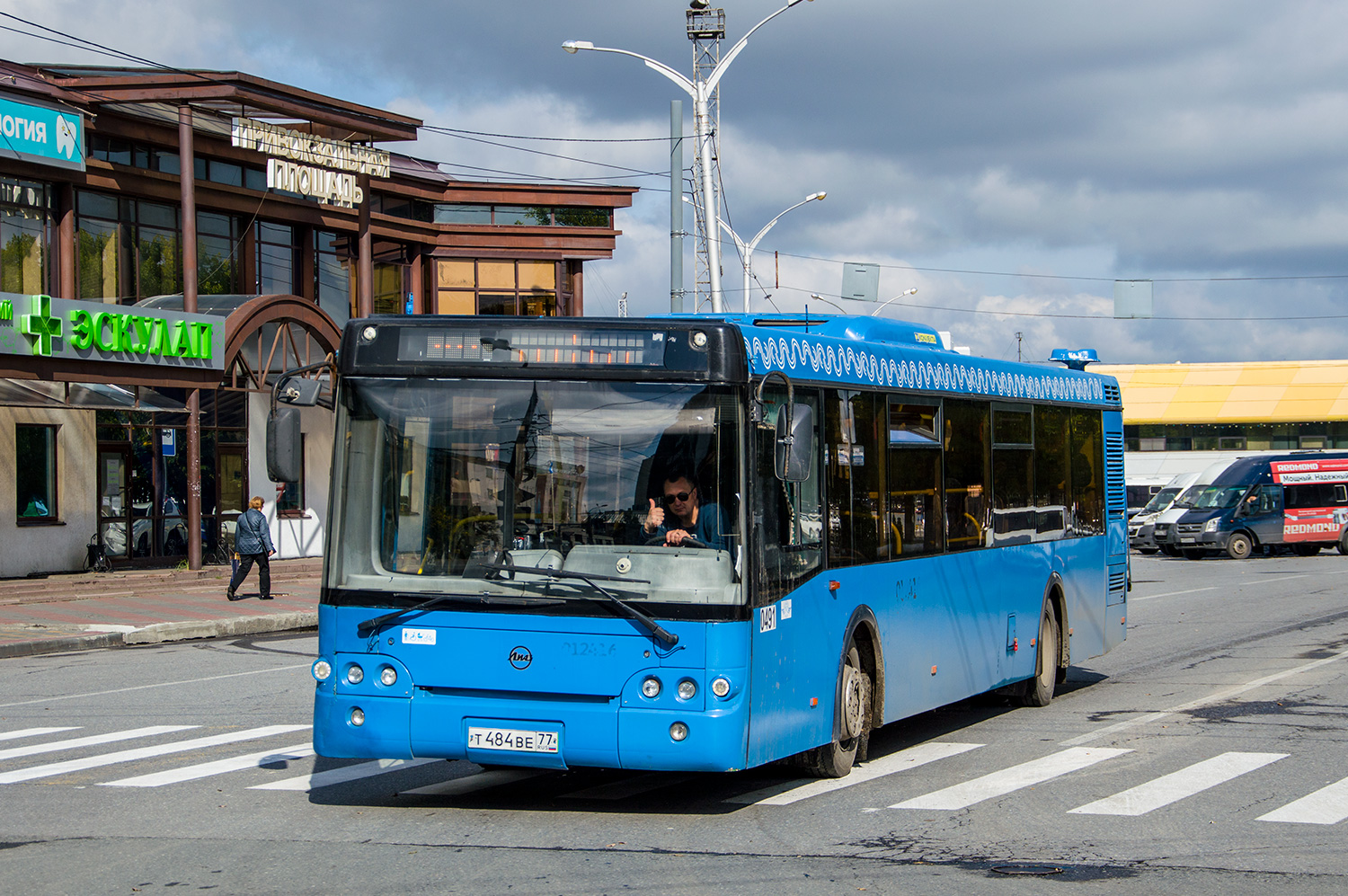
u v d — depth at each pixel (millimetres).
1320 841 7484
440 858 7047
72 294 28156
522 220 39219
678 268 24344
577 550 7672
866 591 9453
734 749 7445
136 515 29609
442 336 7945
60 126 27156
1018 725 11930
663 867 6867
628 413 7738
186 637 20906
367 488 7941
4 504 26703
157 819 8086
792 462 7578
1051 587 13234
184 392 30578
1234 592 28766
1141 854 7195
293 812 8250
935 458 10711
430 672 7684
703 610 7469
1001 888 6508
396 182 36469
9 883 6582
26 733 11562
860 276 32875
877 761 10055
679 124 24469
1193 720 12023
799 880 6621
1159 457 70188
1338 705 12758
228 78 28219
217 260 31781
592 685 7500
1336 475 46031
